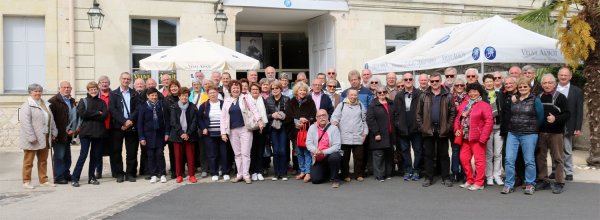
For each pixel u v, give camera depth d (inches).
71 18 602.9
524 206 295.7
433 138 365.7
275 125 395.9
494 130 360.2
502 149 370.6
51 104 389.4
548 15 462.3
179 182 391.9
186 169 444.8
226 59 459.2
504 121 342.3
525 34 441.4
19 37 602.9
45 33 601.9
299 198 326.3
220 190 357.1
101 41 616.4
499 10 776.3
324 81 436.5
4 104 588.1
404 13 738.8
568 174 377.7
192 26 648.4
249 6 666.8
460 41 461.1
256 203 312.0
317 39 755.4
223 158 398.6
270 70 454.9
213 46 482.3
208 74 624.7
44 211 297.1
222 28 647.1
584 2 419.2
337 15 705.0
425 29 748.0
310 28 775.1
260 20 755.4
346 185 373.1
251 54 774.5
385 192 343.9
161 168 396.8
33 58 606.5
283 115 395.9
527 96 331.6
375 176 393.7
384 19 728.3
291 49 786.8
